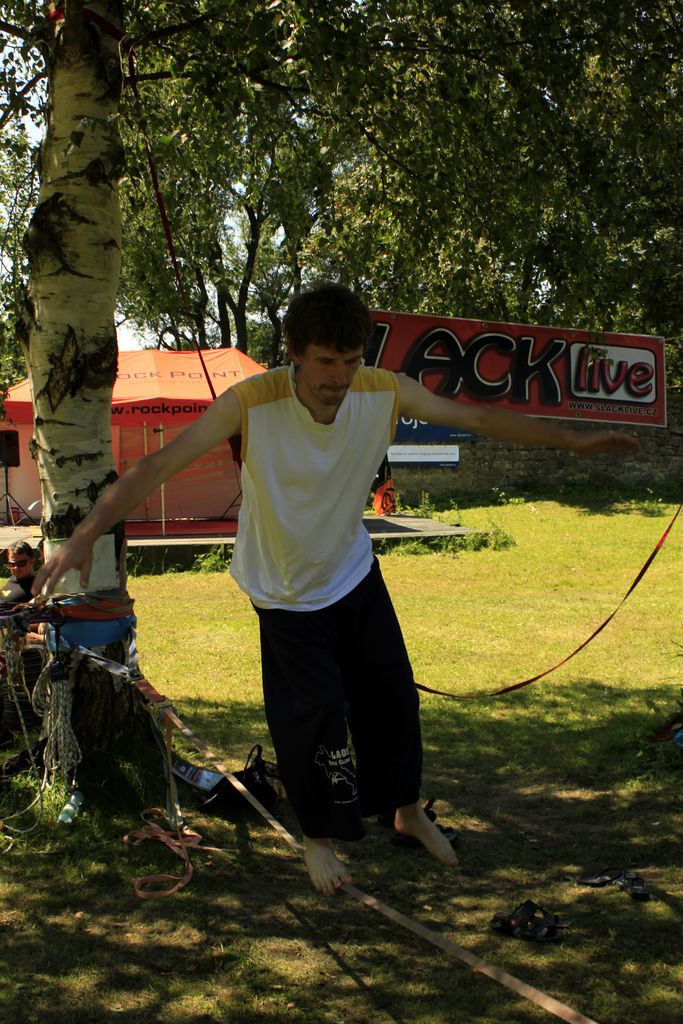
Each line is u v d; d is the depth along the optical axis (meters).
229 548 16.80
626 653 10.05
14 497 19.70
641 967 3.79
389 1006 3.51
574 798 5.78
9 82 6.81
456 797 5.81
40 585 2.16
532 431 2.81
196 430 2.62
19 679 5.91
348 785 2.92
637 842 5.05
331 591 2.99
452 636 10.95
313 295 2.62
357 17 5.67
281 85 6.80
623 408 7.27
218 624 11.80
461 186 8.02
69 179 5.13
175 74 6.17
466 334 7.09
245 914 4.19
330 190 7.53
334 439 2.79
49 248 5.14
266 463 2.77
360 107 7.31
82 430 5.23
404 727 3.15
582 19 6.64
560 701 8.11
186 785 5.46
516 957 3.87
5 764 5.42
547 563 16.67
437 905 4.36
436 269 8.81
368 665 3.10
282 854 4.84
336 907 4.29
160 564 16.47
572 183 7.12
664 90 7.00
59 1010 3.40
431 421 2.89
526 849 5.00
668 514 22.28
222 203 8.75
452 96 6.98
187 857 4.54
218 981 3.63
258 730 7.14
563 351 7.28
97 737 5.34
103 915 4.12
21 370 9.45
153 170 4.95
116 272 5.32
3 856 4.57
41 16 6.06
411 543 17.97
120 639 5.16
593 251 7.45
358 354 2.62
